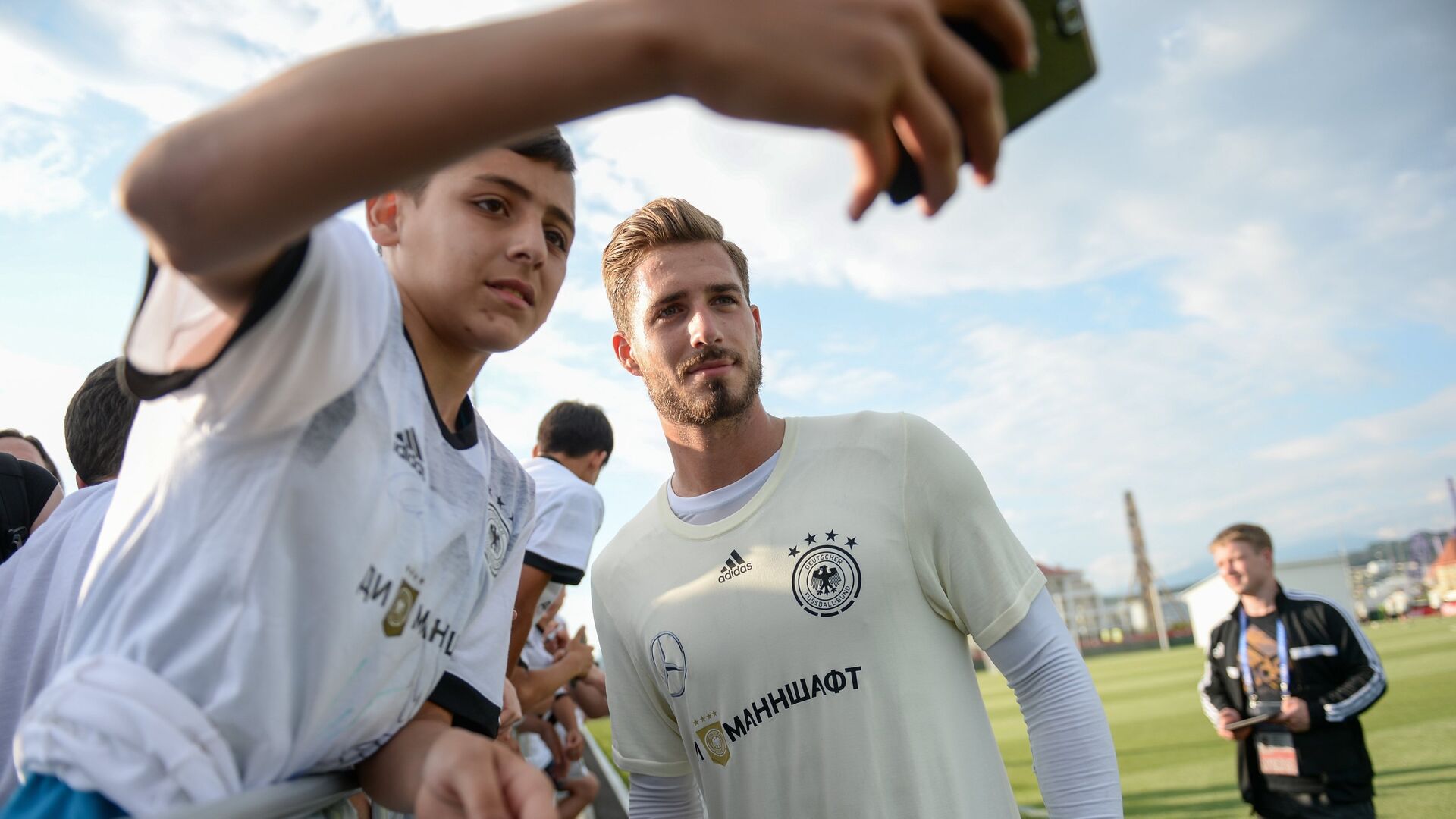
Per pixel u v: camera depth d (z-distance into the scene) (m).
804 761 1.69
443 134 0.43
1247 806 6.90
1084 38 0.47
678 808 2.07
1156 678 24.53
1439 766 7.44
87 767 0.77
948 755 1.66
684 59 0.39
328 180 0.44
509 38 0.41
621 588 2.00
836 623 1.71
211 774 0.79
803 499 1.83
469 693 1.17
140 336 0.75
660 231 1.96
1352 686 4.42
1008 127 0.46
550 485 2.82
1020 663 1.76
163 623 0.81
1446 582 54.69
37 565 1.42
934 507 1.78
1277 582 4.87
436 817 0.85
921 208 0.44
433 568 0.99
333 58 0.45
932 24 0.37
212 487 0.81
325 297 0.77
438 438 1.03
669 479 2.13
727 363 1.89
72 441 2.07
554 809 0.80
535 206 1.11
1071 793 1.68
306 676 0.84
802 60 0.36
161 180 0.45
